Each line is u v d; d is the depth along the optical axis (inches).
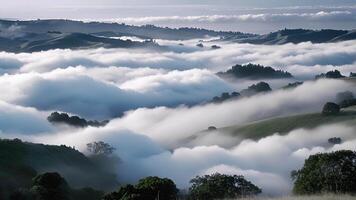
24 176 2491.4
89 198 2279.8
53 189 1845.5
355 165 1189.7
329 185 1162.6
